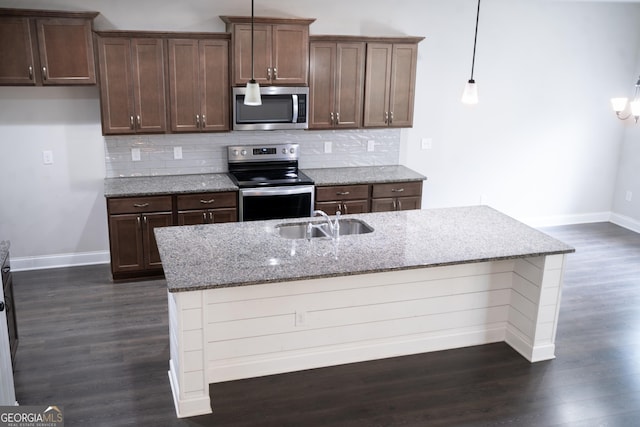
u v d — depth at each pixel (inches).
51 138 204.2
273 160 228.5
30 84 186.2
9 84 184.4
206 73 203.0
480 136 257.3
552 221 281.4
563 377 149.7
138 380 144.2
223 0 210.5
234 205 205.9
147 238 200.1
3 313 119.1
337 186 216.5
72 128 205.5
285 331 145.3
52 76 187.6
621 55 267.6
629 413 135.3
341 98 221.5
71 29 185.8
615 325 179.5
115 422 127.7
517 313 161.3
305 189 210.1
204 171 223.6
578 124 271.0
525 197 273.7
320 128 222.1
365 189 220.8
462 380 147.3
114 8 200.2
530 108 261.1
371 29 229.6
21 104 198.4
